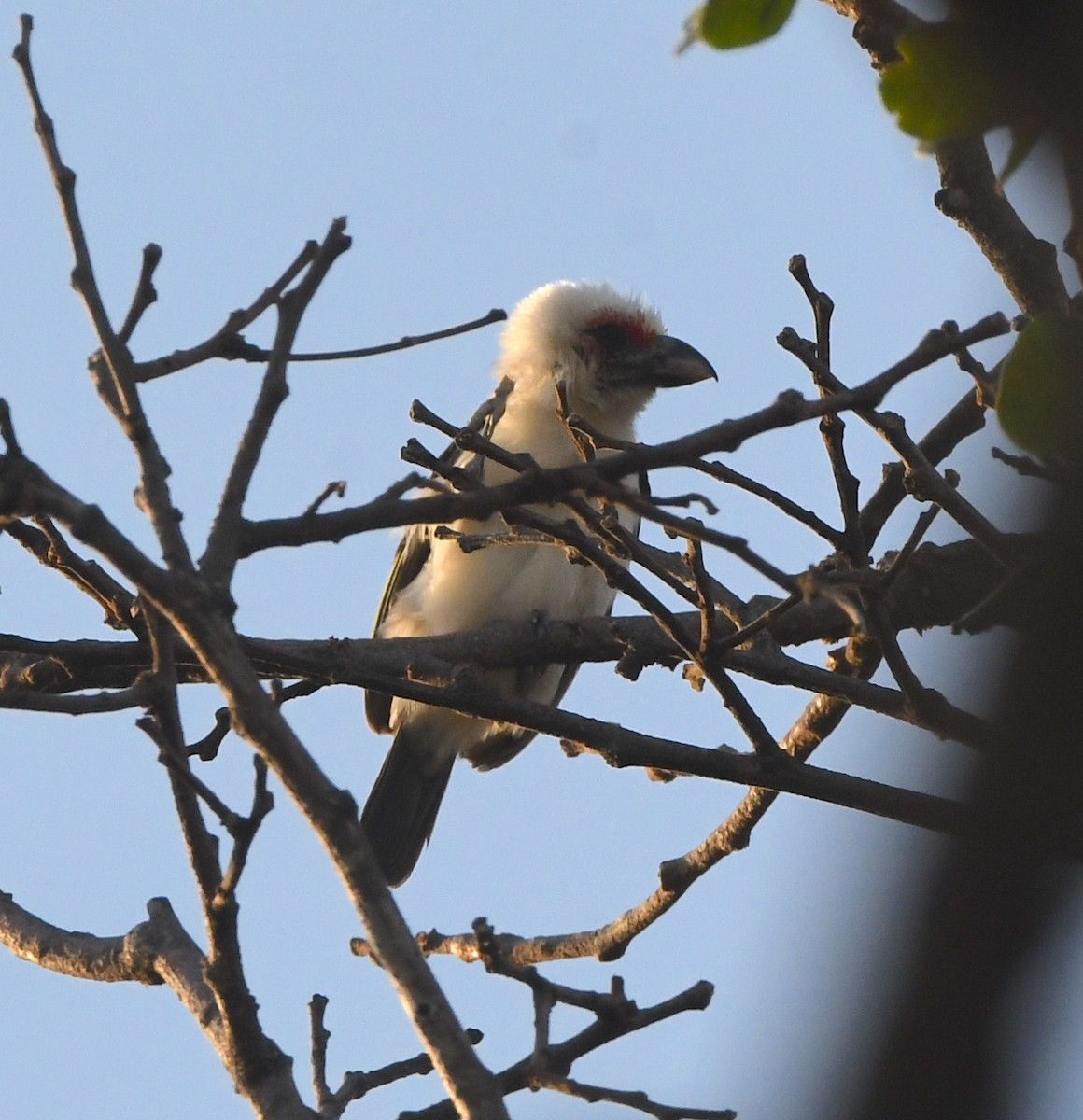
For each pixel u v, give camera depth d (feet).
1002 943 23.29
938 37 17.54
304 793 17.97
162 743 19.57
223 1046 24.38
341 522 20.80
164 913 27.99
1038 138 18.07
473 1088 16.97
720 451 21.49
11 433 18.72
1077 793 23.31
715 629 25.21
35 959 28.43
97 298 20.45
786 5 18.95
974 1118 22.79
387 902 17.69
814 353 26.76
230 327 24.04
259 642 29.17
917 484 25.11
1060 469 22.71
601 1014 25.22
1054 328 19.39
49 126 21.03
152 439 20.21
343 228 21.71
